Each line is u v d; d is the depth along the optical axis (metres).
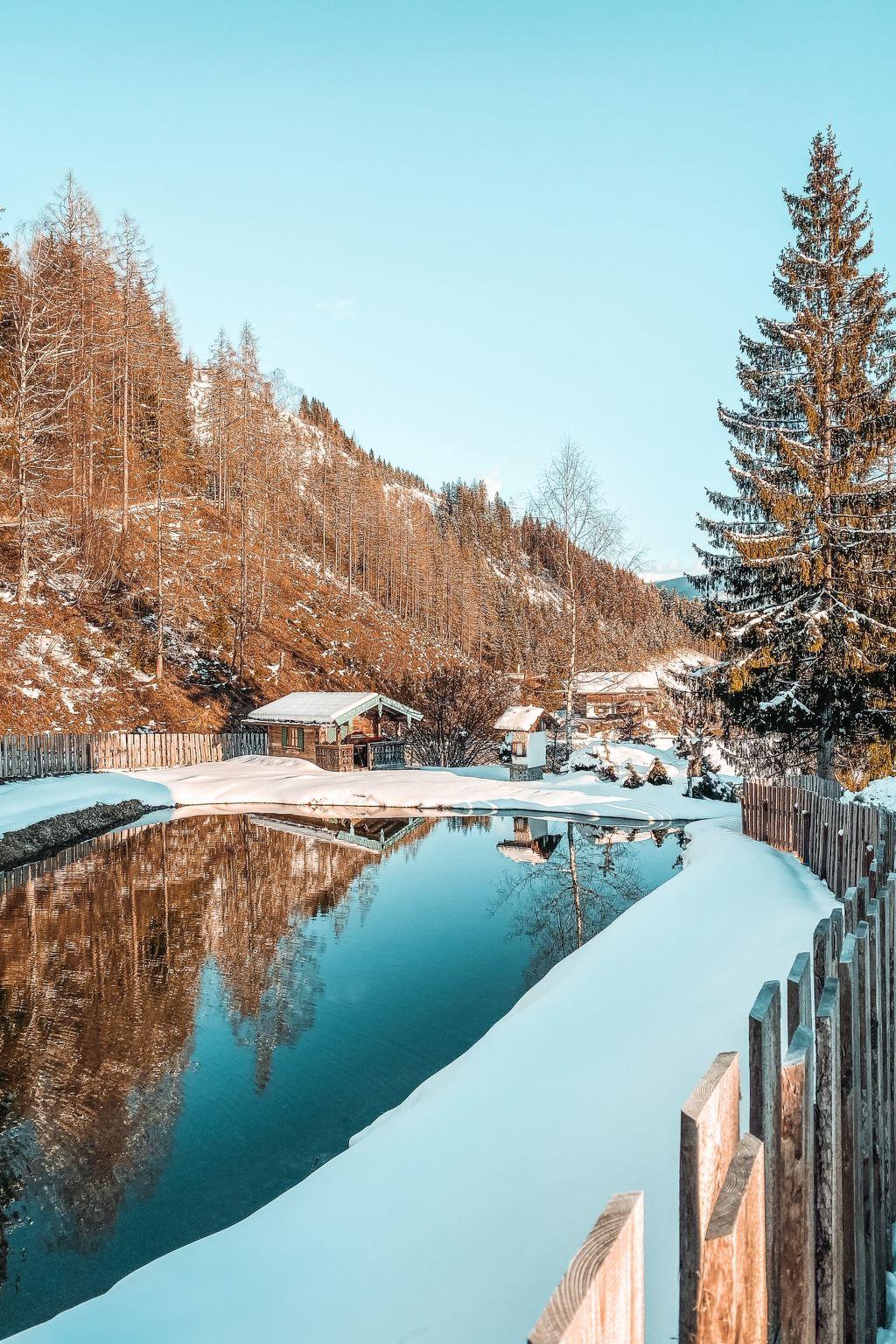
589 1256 1.19
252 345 58.53
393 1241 4.74
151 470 54.69
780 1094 1.97
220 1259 4.97
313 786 30.84
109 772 32.19
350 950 13.52
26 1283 5.95
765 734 22.22
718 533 22.08
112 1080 9.12
